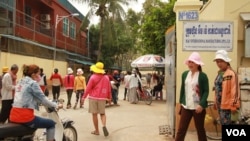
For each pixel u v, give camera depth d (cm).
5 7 2339
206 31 869
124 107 1695
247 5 921
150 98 1872
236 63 865
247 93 858
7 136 573
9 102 957
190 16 875
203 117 666
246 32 906
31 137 612
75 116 1311
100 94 938
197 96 662
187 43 873
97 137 920
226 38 866
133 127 1072
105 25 3681
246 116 805
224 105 641
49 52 3120
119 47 4994
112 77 2020
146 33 2498
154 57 2112
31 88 589
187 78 676
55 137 655
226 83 638
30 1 3127
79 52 4575
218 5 970
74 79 1606
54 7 3519
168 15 2378
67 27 4028
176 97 873
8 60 2172
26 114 587
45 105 616
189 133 880
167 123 1117
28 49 2561
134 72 1939
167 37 1034
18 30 2514
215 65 873
